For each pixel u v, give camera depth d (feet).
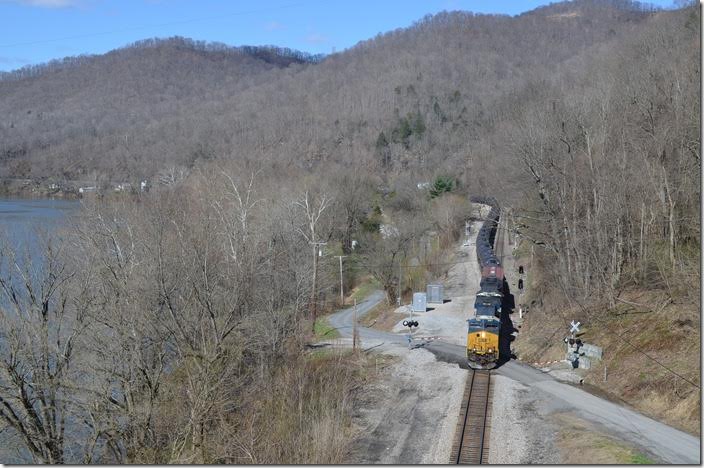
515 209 278.46
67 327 125.70
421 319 227.81
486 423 129.29
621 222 188.34
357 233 321.11
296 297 207.82
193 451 112.16
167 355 142.00
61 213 309.83
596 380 149.89
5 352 111.45
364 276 312.09
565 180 200.44
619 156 192.13
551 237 220.43
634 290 177.27
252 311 160.86
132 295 122.21
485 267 219.20
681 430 119.03
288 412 131.44
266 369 153.69
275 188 308.19
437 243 319.88
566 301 193.67
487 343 163.02
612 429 120.67
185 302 132.98
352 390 154.30
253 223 219.82
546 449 116.47
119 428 114.21
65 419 120.67
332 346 198.29
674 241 168.66
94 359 118.32
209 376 117.50
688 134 171.42
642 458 106.93
